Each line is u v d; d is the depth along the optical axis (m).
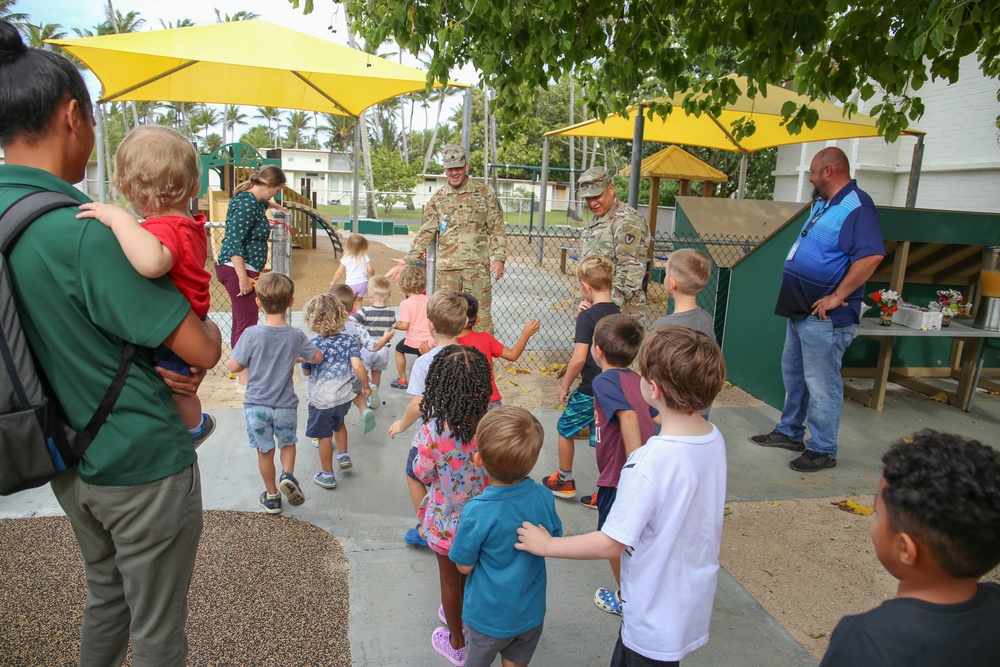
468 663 2.21
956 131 11.55
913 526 1.21
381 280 5.81
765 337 5.95
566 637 2.74
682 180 13.11
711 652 2.70
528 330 3.79
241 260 5.42
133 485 1.68
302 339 3.63
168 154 1.75
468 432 2.54
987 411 6.04
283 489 3.62
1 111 1.58
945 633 1.20
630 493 1.87
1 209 1.54
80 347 1.60
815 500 4.17
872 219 4.30
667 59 5.17
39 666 2.41
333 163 75.88
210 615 2.74
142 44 6.18
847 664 1.24
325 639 2.64
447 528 2.53
